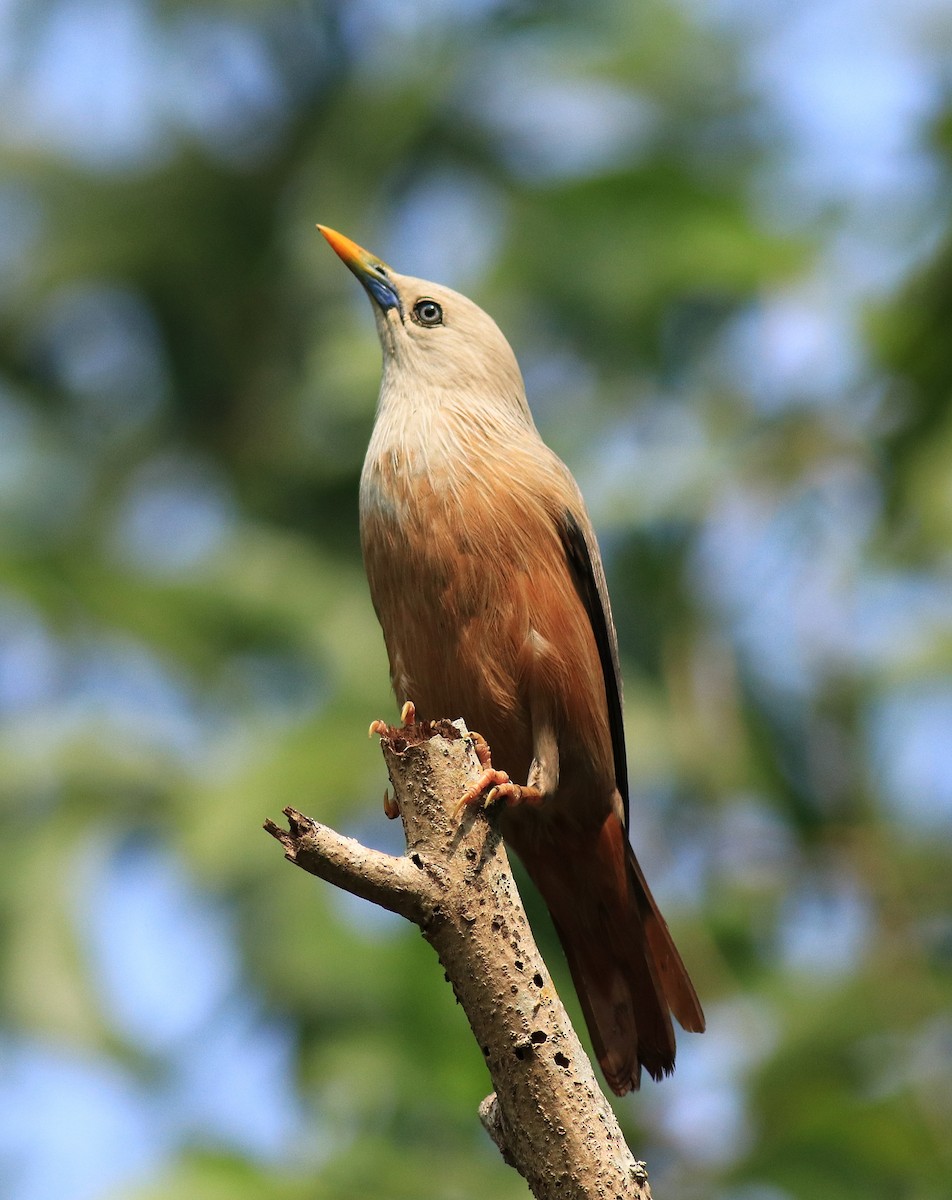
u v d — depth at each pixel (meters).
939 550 11.03
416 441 7.47
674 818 12.31
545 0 16.02
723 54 15.18
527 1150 5.27
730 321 14.12
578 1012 10.59
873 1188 8.75
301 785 11.56
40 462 15.80
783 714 12.74
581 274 13.99
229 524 14.88
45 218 17.02
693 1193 8.95
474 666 7.29
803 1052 9.98
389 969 9.84
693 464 12.64
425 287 8.37
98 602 13.16
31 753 13.02
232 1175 8.29
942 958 11.11
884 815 12.08
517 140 16.27
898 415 11.19
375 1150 8.55
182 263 16.67
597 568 7.86
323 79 17.52
